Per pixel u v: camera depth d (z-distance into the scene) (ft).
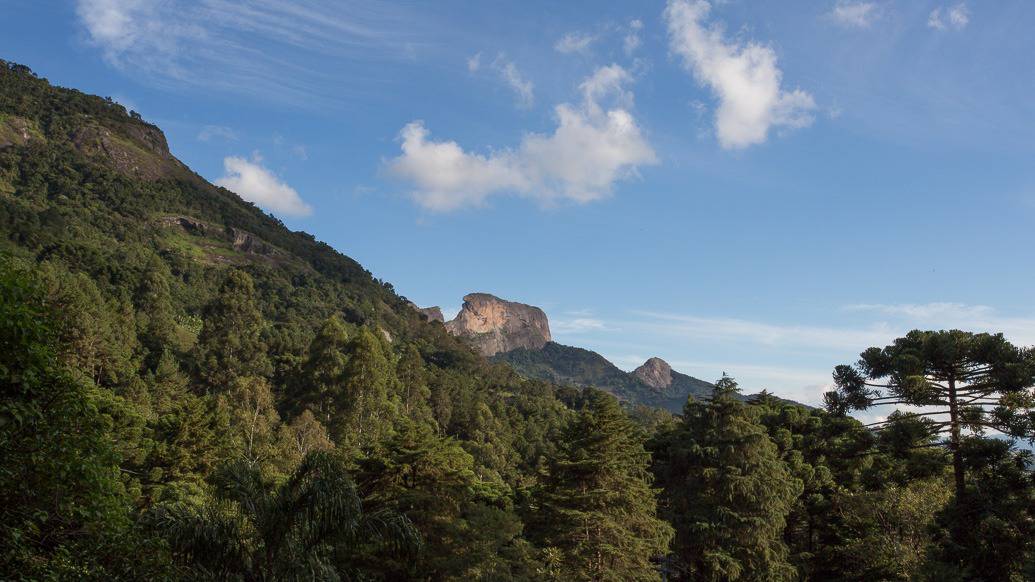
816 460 155.74
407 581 92.43
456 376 460.14
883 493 124.06
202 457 147.64
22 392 33.35
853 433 118.32
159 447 142.10
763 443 130.11
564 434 128.77
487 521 96.27
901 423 102.83
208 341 298.35
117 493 40.98
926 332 108.47
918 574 92.68
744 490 122.21
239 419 197.47
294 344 343.67
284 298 577.84
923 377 100.83
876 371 112.27
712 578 119.44
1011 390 98.99
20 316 33.17
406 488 104.42
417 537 57.72
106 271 357.00
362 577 85.20
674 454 142.51
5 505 33.09
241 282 326.65
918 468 101.14
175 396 236.84
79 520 36.37
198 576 47.11
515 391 575.79
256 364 296.30
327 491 52.26
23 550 30.99
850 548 130.82
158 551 41.24
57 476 34.06
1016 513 92.17
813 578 147.64
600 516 106.11
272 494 54.29
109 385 227.81
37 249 347.15
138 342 284.61
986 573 94.84
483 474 254.47
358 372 242.99
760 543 120.57
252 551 51.65
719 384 137.90
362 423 238.07
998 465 96.78
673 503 137.69
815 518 148.36
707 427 137.80
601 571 103.76
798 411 163.32
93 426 38.50
